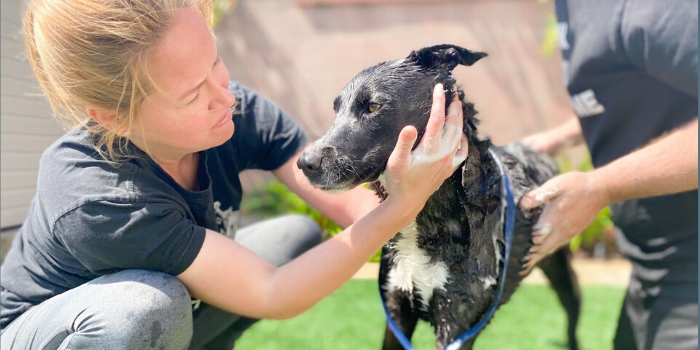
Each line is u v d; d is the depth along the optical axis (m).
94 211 1.58
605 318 3.61
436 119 1.51
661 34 1.91
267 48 6.38
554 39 5.86
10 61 3.40
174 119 1.58
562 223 2.07
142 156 1.72
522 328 3.36
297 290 1.68
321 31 6.32
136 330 1.52
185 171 1.95
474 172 1.88
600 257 5.61
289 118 2.29
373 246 1.67
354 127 1.80
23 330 1.68
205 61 1.54
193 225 1.69
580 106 2.60
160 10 1.47
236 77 6.42
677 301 2.31
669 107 2.32
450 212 1.92
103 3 1.47
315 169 1.75
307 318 3.48
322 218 3.28
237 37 6.38
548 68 6.20
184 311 1.63
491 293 2.03
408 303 2.16
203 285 1.68
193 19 1.53
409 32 6.24
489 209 1.95
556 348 3.07
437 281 2.02
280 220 2.55
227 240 1.72
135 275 1.62
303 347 3.03
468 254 1.95
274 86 6.42
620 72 2.31
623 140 2.52
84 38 1.47
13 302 1.87
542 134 3.07
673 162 1.90
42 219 1.73
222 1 6.18
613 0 2.16
